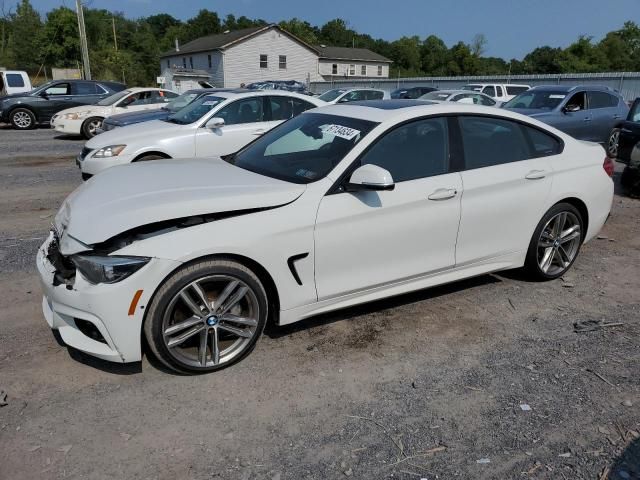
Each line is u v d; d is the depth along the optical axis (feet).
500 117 14.15
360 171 11.05
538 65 245.86
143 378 10.58
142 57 234.58
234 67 167.53
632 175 26.68
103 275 9.48
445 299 14.55
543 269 15.42
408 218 12.19
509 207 13.89
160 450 8.63
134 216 9.86
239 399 9.99
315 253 11.22
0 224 21.02
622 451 8.77
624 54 265.13
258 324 11.03
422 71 321.11
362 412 9.70
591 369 11.21
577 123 37.22
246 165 13.38
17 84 77.51
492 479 8.15
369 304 14.11
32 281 15.17
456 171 13.07
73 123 49.03
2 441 8.73
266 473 8.20
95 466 8.25
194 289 10.15
